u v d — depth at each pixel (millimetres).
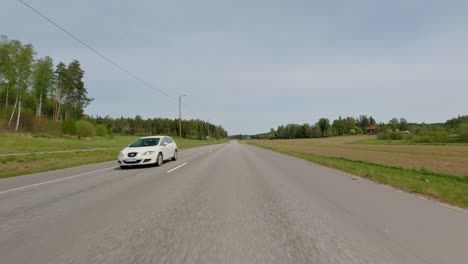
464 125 69000
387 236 3793
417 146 51406
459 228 4137
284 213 4941
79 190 7059
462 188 7316
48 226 4215
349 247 3408
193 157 18969
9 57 40375
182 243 3531
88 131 50875
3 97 49312
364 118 155000
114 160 16797
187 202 5742
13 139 32188
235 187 7473
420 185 7641
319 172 11047
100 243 3533
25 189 7305
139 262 2994
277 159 17906
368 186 7812
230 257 3123
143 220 4504
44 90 50156
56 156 17578
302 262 2998
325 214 4883
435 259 3064
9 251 3297
